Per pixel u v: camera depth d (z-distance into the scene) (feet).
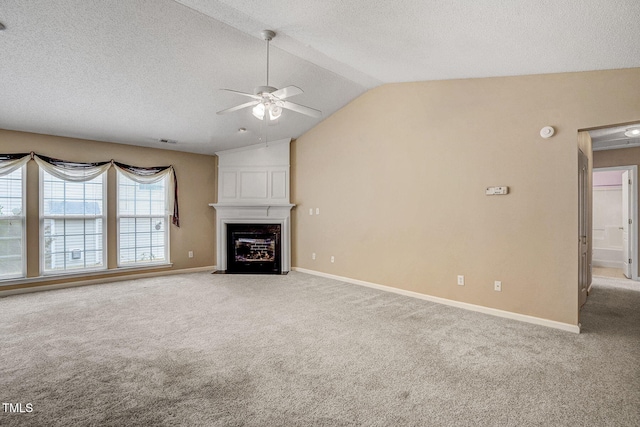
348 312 11.95
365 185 16.05
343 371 7.59
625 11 6.64
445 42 9.34
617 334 9.84
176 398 6.46
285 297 14.02
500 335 9.75
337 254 17.58
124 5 8.54
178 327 10.43
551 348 8.85
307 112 11.09
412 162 14.06
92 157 16.97
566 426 5.69
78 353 8.48
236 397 6.51
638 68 9.20
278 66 12.21
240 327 10.43
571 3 6.57
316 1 7.96
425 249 13.62
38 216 15.43
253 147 20.40
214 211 21.27
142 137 17.08
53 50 9.94
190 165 20.38
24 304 13.00
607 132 14.08
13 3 8.08
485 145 11.90
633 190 17.85
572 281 10.11
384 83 14.82
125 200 18.17
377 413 6.03
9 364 7.86
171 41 10.20
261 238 20.45
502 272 11.50
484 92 11.94
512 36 8.36
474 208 12.17
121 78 11.82
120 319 11.18
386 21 8.57
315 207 18.92
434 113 13.32
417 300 13.52
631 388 6.88
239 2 8.21
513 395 6.63
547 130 10.50
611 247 23.06
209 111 14.98
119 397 6.48
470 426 5.67
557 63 9.67
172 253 19.56
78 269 16.58
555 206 10.43
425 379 7.23
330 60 11.80
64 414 5.91
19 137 14.96
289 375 7.39
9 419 5.74
